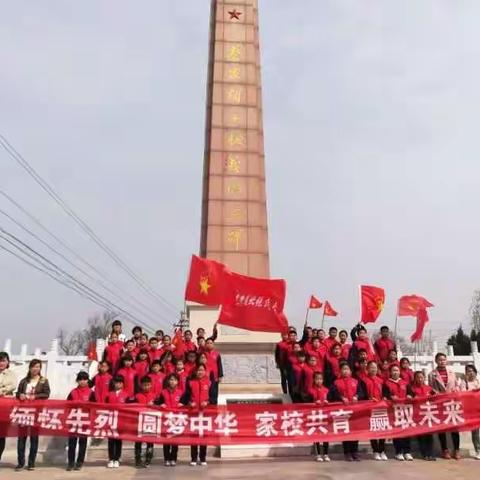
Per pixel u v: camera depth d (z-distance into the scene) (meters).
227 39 20.72
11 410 10.13
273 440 10.52
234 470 9.81
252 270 18.52
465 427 10.86
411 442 12.20
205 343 12.16
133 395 11.14
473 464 10.38
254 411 10.67
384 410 10.86
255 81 20.41
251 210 19.08
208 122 20.11
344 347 13.29
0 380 10.32
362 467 10.02
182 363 11.56
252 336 17.59
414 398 10.94
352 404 10.83
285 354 13.76
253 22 21.05
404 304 15.12
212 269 13.61
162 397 10.68
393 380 11.41
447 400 10.98
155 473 9.62
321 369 12.69
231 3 21.16
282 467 10.05
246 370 17.20
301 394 11.73
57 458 11.01
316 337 12.80
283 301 13.61
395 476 9.13
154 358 12.60
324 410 10.76
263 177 19.53
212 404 11.00
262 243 18.84
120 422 10.27
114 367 12.43
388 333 13.42
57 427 10.15
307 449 11.50
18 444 10.07
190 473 9.58
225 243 18.67
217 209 18.97
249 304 13.51
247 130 19.81
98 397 10.68
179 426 10.41
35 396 10.37
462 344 43.00
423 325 14.90
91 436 10.14
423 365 17.34
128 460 11.12
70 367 16.53
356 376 11.52
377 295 13.80
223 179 19.25
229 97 20.06
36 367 10.53
